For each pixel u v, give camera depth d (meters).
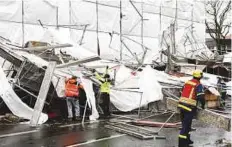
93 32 24.98
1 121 13.66
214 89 20.23
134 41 26.59
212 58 30.53
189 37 33.66
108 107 16.34
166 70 24.88
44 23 22.38
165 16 31.31
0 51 15.40
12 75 16.23
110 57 25.39
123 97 17.77
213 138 11.97
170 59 25.39
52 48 16.75
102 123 14.33
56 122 14.16
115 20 26.61
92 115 15.36
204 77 22.45
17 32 21.09
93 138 11.31
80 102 15.75
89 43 24.66
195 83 10.35
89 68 17.95
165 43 28.72
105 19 25.88
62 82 15.42
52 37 19.67
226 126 10.85
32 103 15.42
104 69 19.30
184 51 30.48
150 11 29.75
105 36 25.75
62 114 15.55
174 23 30.30
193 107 10.31
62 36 19.27
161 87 18.48
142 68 22.03
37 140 10.74
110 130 12.82
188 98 10.33
